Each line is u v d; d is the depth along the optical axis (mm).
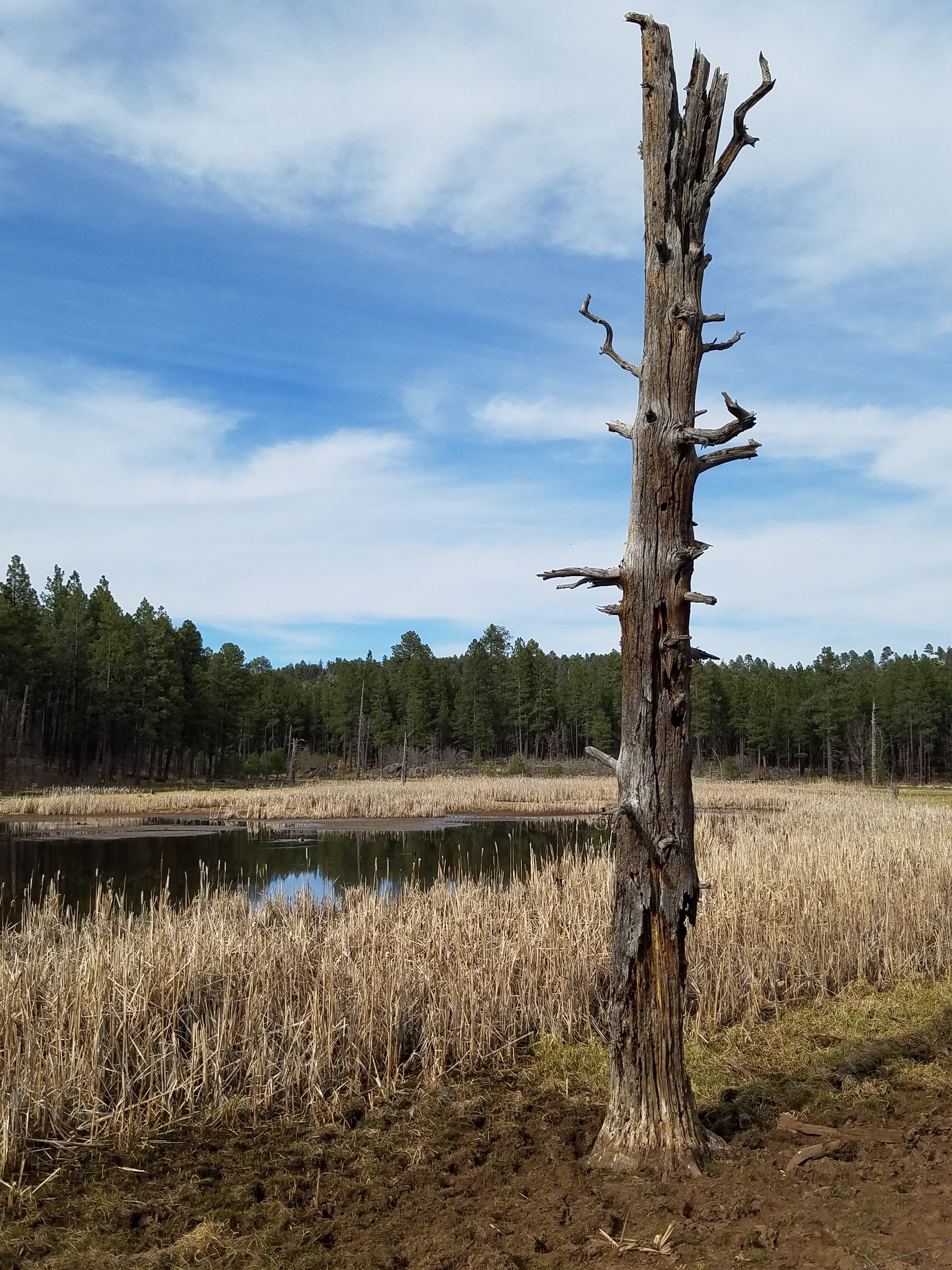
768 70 4852
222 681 71438
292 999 7344
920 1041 7066
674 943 4887
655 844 4852
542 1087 6539
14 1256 4297
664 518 4949
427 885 16672
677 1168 4738
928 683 79250
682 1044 4941
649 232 5113
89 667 61500
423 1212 4652
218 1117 6012
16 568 62969
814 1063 6766
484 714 83312
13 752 58656
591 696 87250
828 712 78750
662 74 5039
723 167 5070
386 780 68500
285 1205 4812
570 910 9812
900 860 12625
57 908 10578
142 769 70688
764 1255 3789
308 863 20578
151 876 18969
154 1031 6441
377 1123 5961
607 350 5289
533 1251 4094
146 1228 4617
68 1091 5887
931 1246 3629
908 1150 4879
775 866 12391
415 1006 7457
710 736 89000
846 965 9203
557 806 39219
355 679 88312
